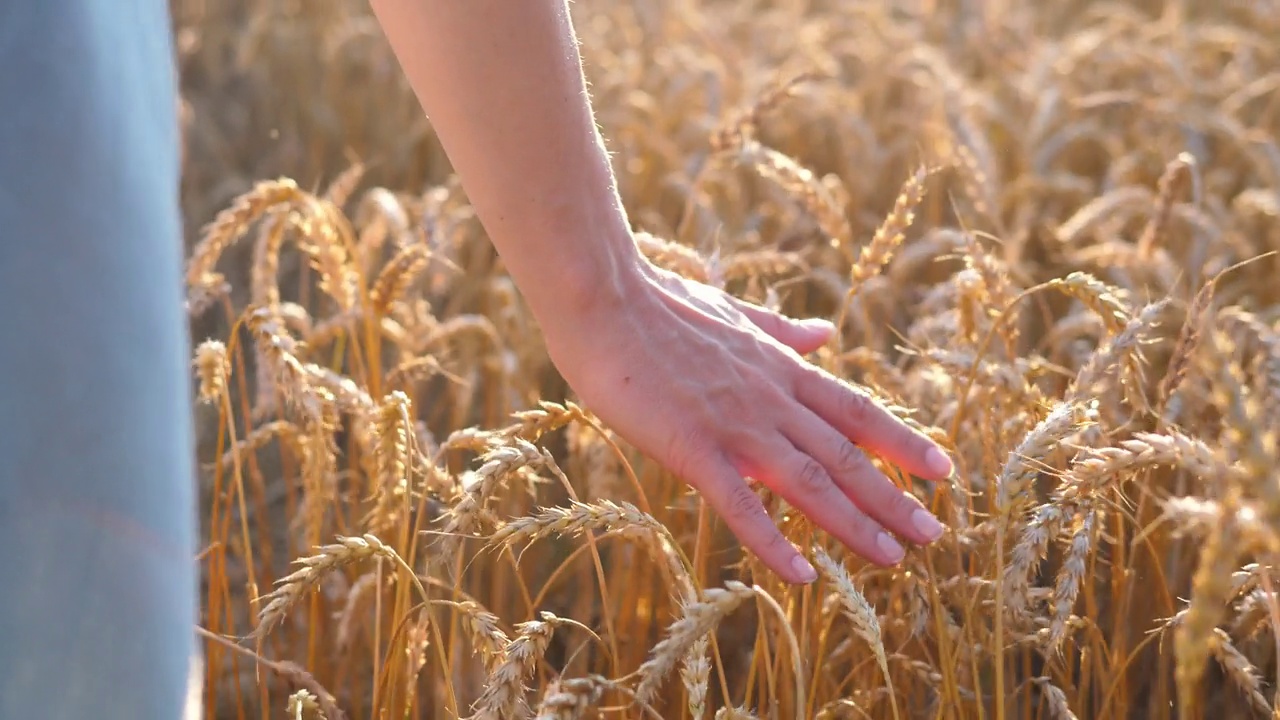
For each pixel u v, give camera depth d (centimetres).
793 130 303
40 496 117
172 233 122
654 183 287
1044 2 471
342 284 163
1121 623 152
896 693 150
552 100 133
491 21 132
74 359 117
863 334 203
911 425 145
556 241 135
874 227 258
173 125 124
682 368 137
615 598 165
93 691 118
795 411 138
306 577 134
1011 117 312
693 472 137
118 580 118
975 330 160
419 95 135
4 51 118
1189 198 223
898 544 137
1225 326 166
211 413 236
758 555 137
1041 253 267
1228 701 161
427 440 162
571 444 164
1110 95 264
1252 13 396
